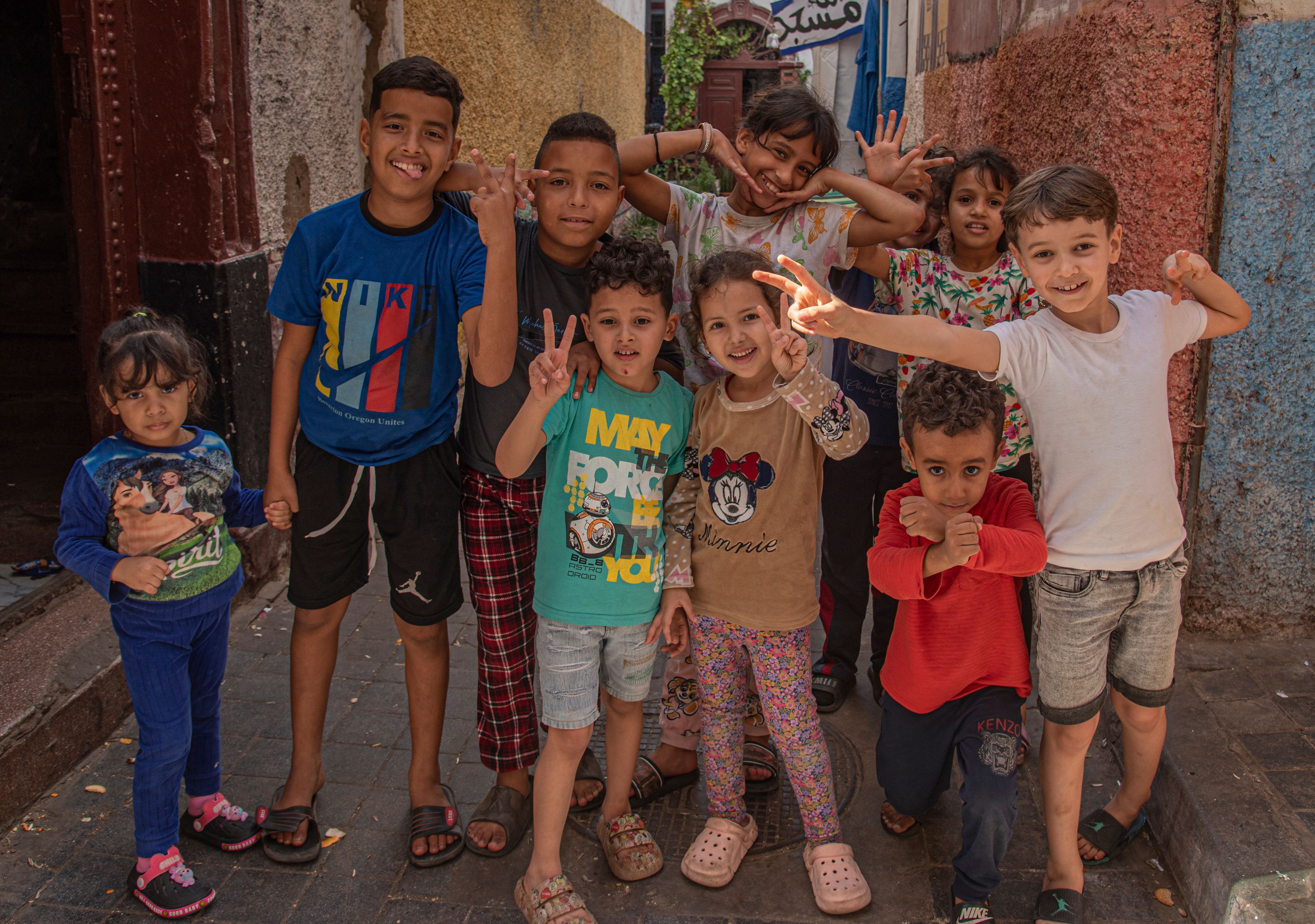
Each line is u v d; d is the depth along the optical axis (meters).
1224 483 3.00
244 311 4.01
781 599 2.45
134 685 2.41
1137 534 2.23
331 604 2.67
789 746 2.50
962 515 2.16
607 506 2.42
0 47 7.55
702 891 2.53
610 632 2.45
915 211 2.69
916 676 2.37
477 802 2.88
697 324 2.48
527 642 2.73
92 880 2.55
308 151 4.61
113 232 3.79
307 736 2.73
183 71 3.69
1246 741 2.64
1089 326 2.23
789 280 2.21
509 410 2.59
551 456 2.47
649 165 2.86
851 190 2.74
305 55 4.53
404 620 2.68
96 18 3.64
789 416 2.44
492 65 7.60
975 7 4.95
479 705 2.75
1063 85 3.47
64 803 2.83
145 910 2.45
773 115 2.67
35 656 3.12
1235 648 3.05
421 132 2.38
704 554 2.51
